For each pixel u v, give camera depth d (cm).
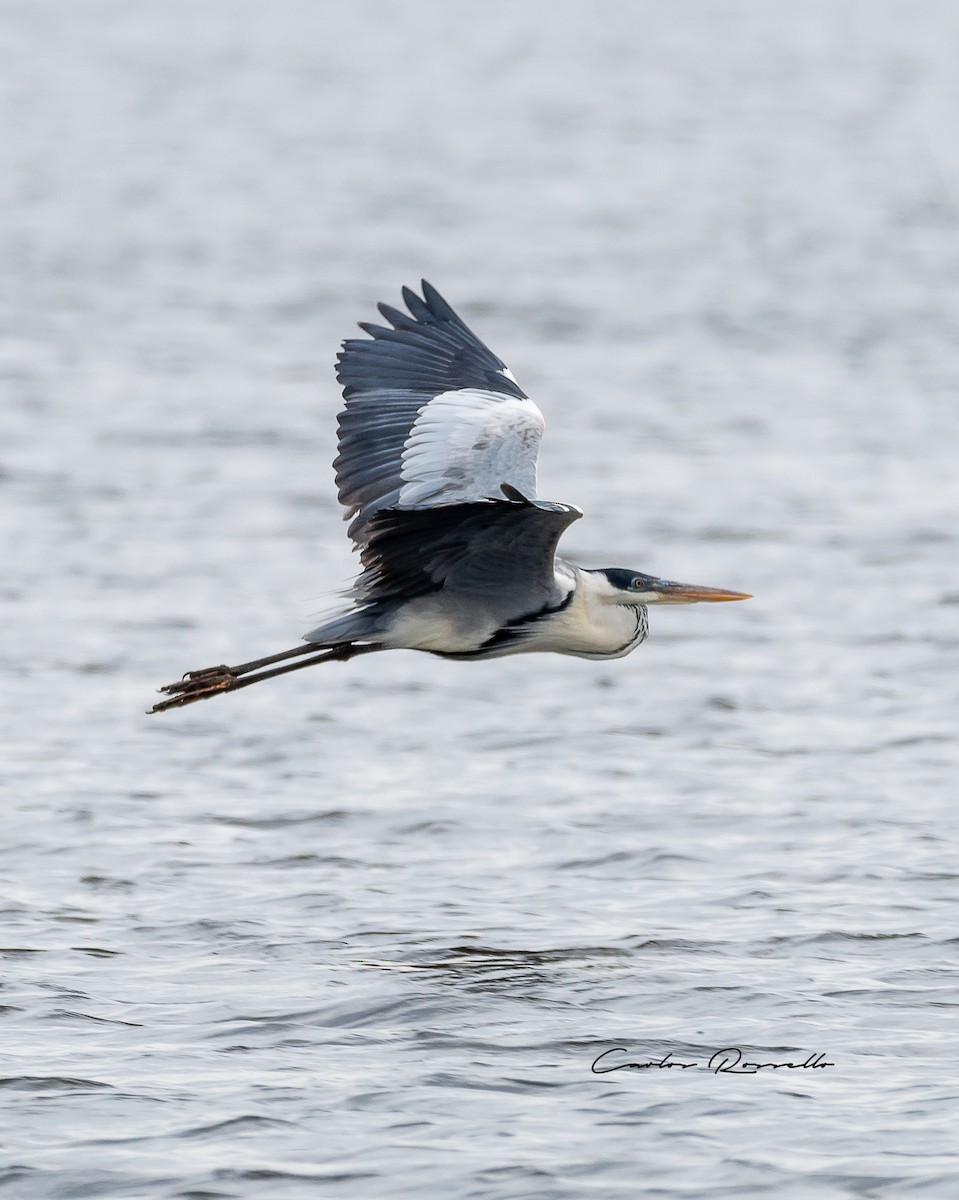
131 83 8538
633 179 6162
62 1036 1027
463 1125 912
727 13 12631
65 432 2916
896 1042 1010
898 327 3988
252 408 3145
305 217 5344
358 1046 1012
